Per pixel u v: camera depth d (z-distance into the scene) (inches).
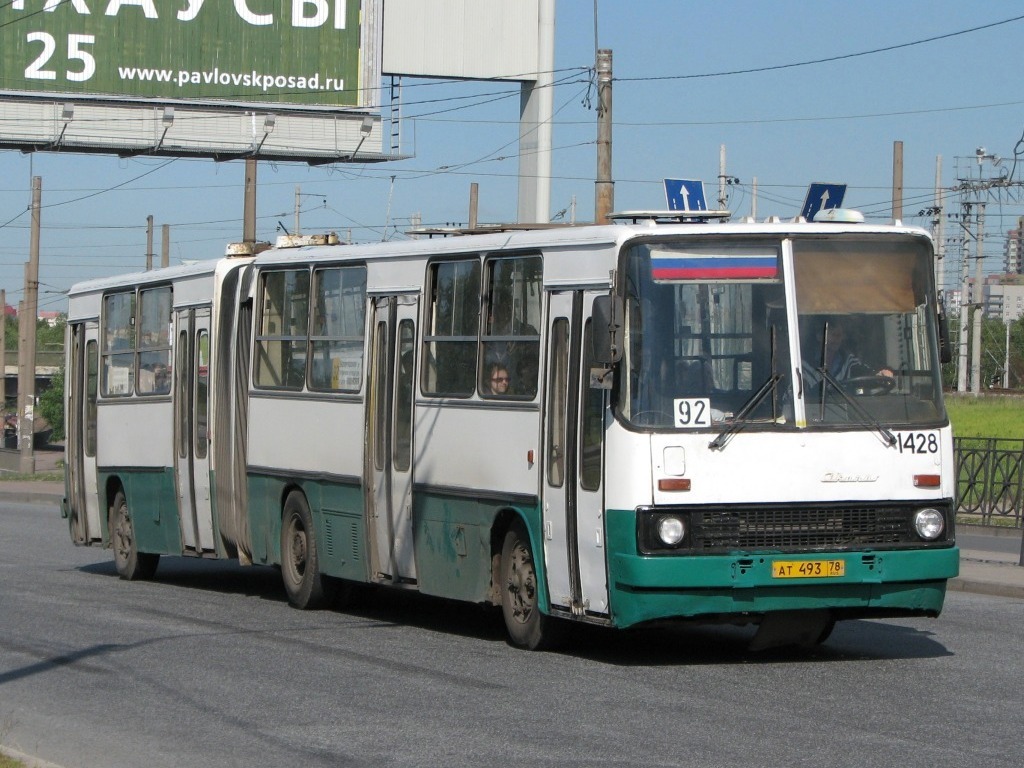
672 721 459.8
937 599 562.6
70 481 1040.8
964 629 684.1
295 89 2400.3
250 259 855.1
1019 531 1280.8
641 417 542.3
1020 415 2444.6
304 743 438.9
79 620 726.5
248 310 830.5
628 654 604.4
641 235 553.6
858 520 550.9
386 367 702.5
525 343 608.7
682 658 592.4
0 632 683.4
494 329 631.2
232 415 838.5
